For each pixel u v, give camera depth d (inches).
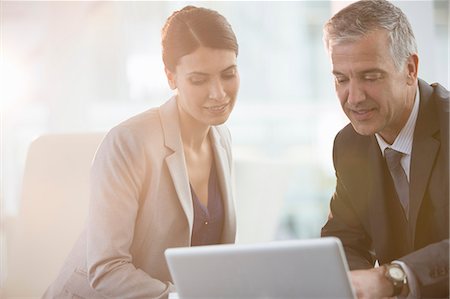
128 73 235.8
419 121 97.2
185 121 105.4
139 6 241.0
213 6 270.8
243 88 281.0
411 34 95.5
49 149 121.7
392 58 92.6
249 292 74.1
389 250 101.2
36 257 120.0
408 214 99.3
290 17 284.2
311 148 279.9
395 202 101.3
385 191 101.2
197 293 76.9
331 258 69.4
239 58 280.5
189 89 99.5
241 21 279.3
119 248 100.3
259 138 278.7
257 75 281.1
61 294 105.9
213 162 108.7
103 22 225.0
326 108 283.9
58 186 120.8
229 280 74.4
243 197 145.1
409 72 95.8
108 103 227.5
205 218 105.9
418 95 98.1
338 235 108.4
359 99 92.7
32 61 210.2
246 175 146.4
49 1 209.5
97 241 100.5
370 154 102.3
